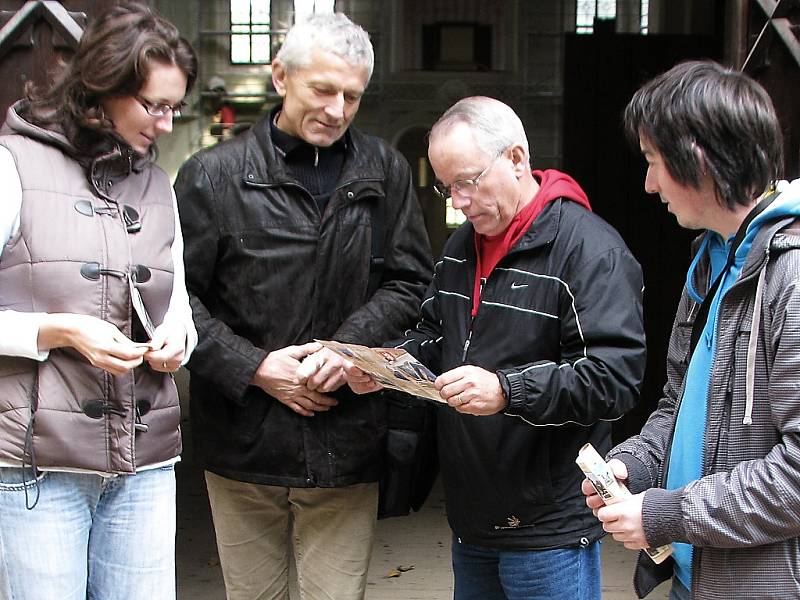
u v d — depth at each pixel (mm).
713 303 1640
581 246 2092
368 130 19609
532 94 19484
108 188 1959
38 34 2863
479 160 2053
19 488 1884
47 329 1810
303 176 2473
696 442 1638
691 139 1511
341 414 2484
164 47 1865
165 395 2043
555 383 2014
